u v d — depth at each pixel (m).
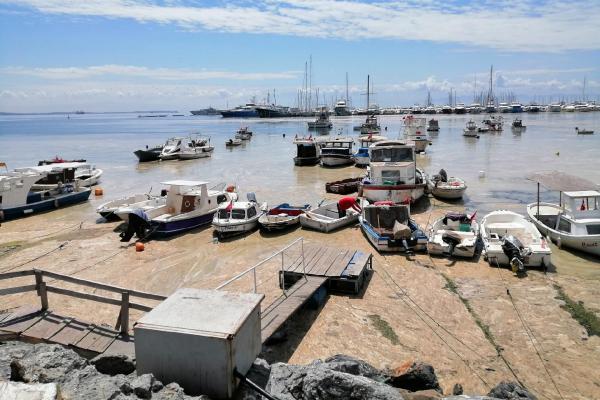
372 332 12.02
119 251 19.22
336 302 13.75
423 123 53.25
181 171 43.75
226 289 14.84
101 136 105.56
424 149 52.53
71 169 30.95
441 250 17.42
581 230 17.52
